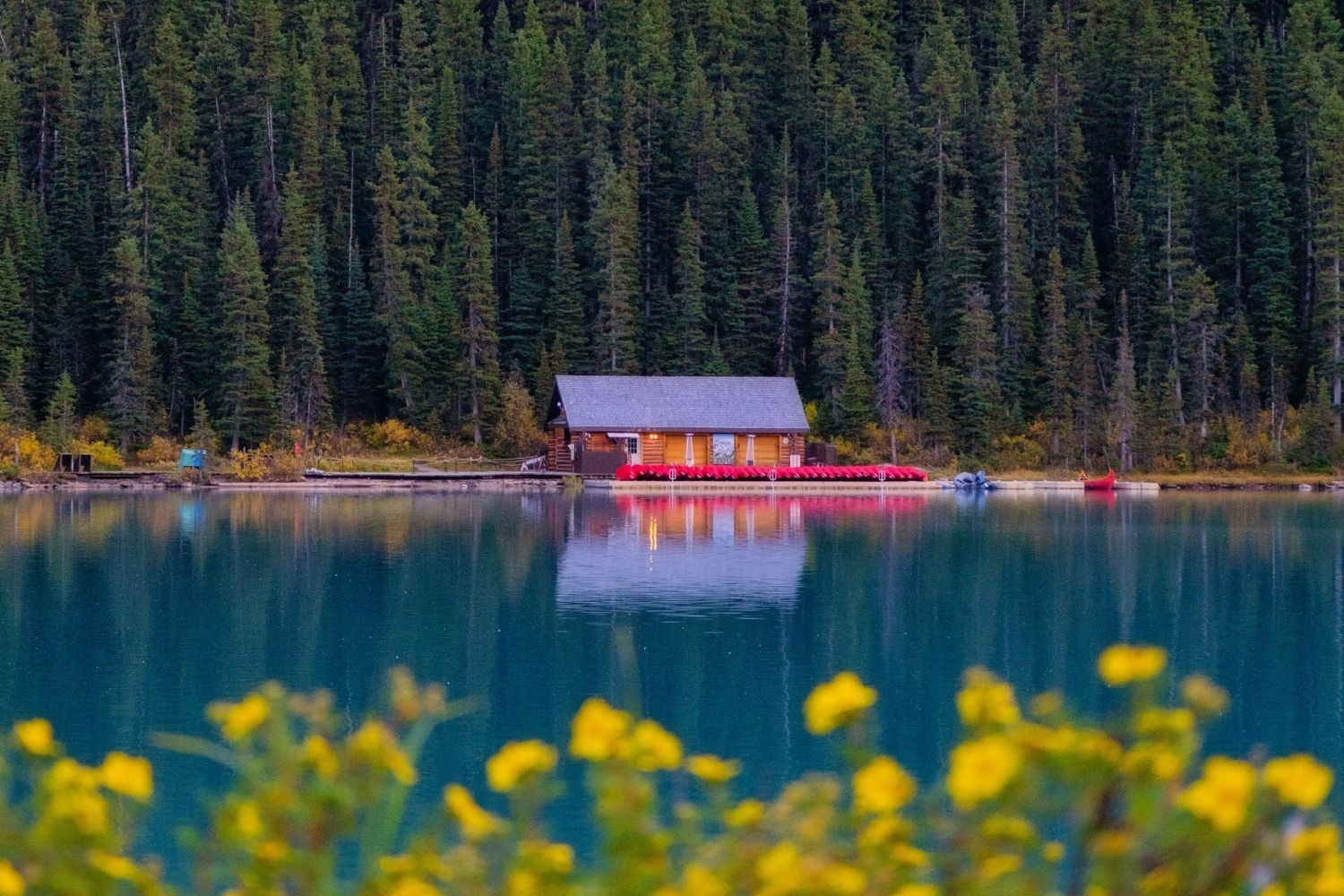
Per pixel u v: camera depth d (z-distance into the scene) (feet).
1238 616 182.50
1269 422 502.38
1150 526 310.45
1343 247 511.40
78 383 496.23
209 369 489.26
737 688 134.21
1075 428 504.84
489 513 335.67
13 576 208.95
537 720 119.65
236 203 536.42
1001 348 529.86
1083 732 23.52
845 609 186.09
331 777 27.12
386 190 536.83
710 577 217.97
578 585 207.92
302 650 153.07
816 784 26.73
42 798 26.27
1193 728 24.30
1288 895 22.82
